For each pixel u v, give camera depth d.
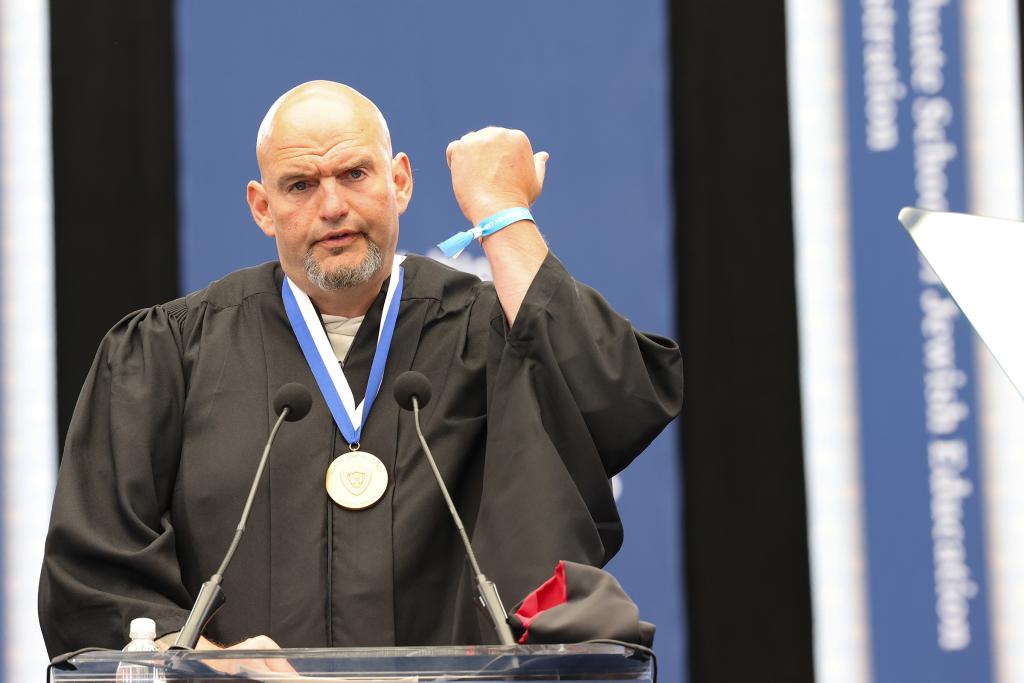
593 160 17.09
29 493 16.52
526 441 10.92
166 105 17.16
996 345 8.27
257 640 9.92
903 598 16.62
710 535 17.17
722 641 17.03
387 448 11.52
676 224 17.38
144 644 9.64
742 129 17.44
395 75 17.02
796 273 17.11
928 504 16.66
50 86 17.12
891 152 17.05
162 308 12.24
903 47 17.08
